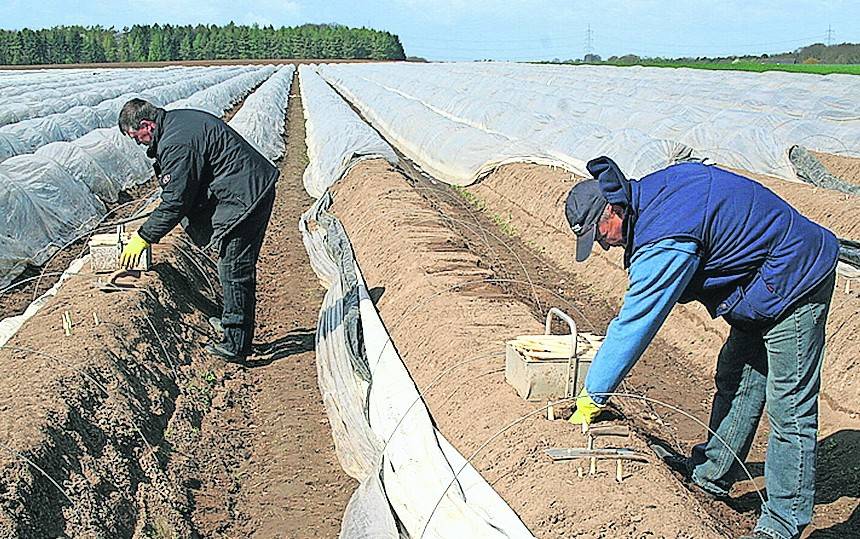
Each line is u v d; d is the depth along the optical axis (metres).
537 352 5.06
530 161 15.37
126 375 6.10
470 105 22.22
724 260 3.99
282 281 10.24
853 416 6.32
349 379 6.55
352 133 16.72
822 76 29.55
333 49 99.88
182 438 6.02
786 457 4.18
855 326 6.87
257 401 6.95
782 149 14.30
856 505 5.25
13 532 4.10
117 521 4.81
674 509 4.05
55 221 11.50
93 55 86.25
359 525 4.83
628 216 3.91
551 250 11.54
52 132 17.19
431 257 8.48
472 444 4.90
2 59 79.00
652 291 3.82
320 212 12.90
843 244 9.12
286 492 5.68
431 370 6.04
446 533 4.44
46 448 4.76
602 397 4.07
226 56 95.94
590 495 4.17
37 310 7.67
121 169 15.59
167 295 7.87
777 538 4.23
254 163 6.85
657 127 16.59
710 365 7.60
